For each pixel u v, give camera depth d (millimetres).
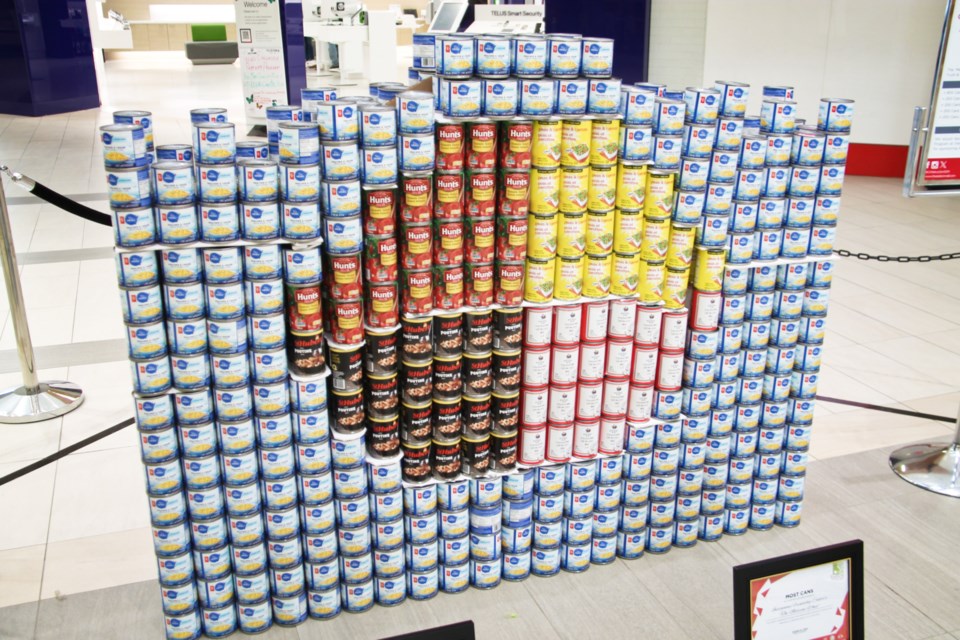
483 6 5875
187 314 2422
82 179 8648
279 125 2412
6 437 3984
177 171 2312
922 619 2787
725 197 2826
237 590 2711
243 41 10055
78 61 13188
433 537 2857
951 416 4238
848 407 4352
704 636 2715
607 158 2650
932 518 3373
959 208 8164
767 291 3025
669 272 2875
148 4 21828
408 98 2420
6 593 2914
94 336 5074
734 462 3197
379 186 2465
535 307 2732
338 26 15070
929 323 5516
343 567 2799
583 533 3016
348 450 2670
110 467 3746
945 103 3520
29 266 6250
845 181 9297
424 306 2621
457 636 1944
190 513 2602
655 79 8953
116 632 2727
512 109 2520
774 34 9047
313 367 2572
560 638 2701
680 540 3197
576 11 8422
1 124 11992
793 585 2178
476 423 2793
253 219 2400
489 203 2598
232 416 2539
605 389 2920
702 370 3004
